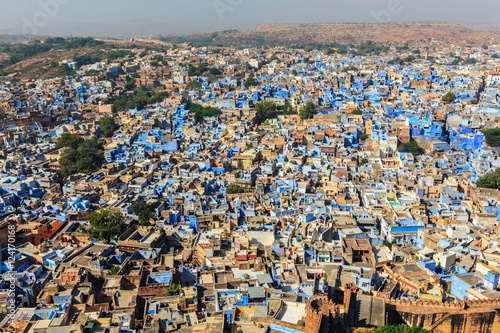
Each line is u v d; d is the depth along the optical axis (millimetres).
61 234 134250
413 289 98062
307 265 108125
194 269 109688
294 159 190375
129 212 144250
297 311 84500
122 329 85750
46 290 102625
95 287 107250
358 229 130125
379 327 79062
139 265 114250
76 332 84812
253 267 109375
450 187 164875
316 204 148125
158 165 195625
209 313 87438
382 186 161375
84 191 167250
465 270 107562
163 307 92250
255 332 82812
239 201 150125
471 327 83875
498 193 155000
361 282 96000
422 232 126125
